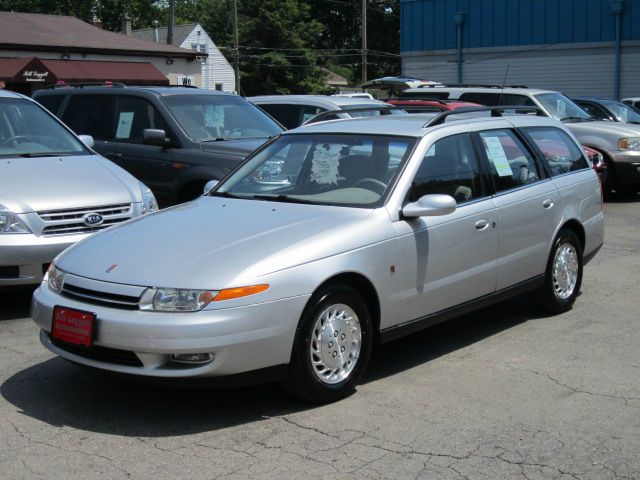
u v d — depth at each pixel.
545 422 4.55
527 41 29.52
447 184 5.70
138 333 4.31
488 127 6.32
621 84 27.66
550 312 6.86
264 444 4.28
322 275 4.64
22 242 6.47
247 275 4.41
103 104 10.26
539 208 6.45
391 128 5.89
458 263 5.64
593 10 27.91
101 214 6.94
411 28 32.50
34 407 4.83
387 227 5.11
